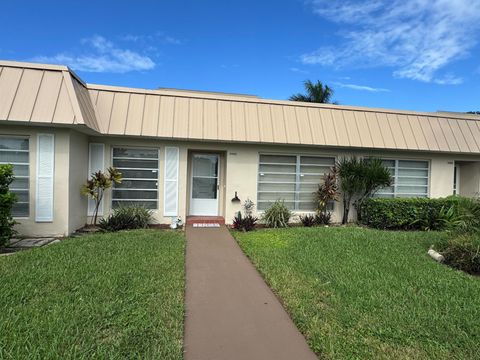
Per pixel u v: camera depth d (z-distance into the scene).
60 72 8.50
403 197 12.23
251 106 10.90
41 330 3.46
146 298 4.39
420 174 12.51
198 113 10.35
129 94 10.10
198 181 11.30
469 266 5.96
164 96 10.38
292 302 4.47
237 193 10.86
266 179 11.26
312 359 3.29
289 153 11.26
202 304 4.49
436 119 12.38
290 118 10.98
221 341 3.58
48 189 8.39
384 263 6.14
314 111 11.33
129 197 10.28
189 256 6.74
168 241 7.51
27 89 8.06
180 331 3.65
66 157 8.45
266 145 10.95
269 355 3.34
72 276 5.01
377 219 10.47
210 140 10.09
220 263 6.33
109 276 5.04
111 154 10.09
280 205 10.69
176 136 9.84
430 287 5.05
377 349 3.39
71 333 3.42
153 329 3.61
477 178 13.28
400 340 3.56
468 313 4.20
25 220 8.30
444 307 4.36
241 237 8.44
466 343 3.51
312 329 3.78
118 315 3.87
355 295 4.68
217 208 11.40
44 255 6.10
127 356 3.12
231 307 4.42
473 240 6.36
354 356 3.28
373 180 10.91
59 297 4.28
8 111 7.65
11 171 6.98
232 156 10.80
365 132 11.35
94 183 9.44
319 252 6.83
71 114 8.00
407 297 4.66
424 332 3.71
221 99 10.78
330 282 5.16
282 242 7.76
